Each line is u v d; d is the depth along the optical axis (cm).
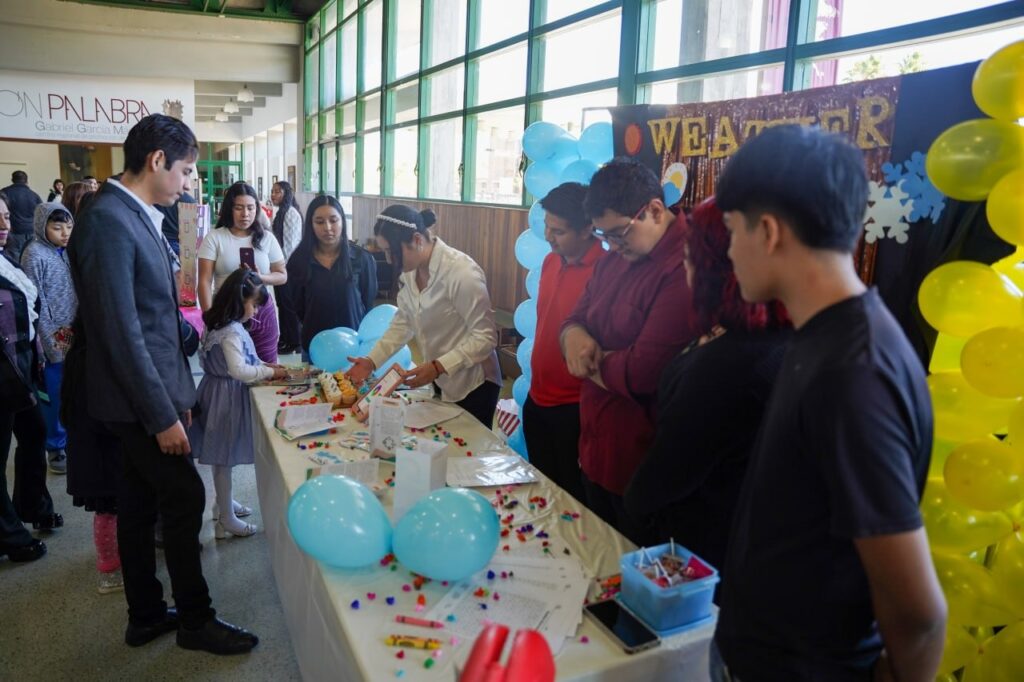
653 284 171
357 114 1123
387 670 118
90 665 215
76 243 182
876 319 82
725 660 100
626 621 130
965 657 156
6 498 272
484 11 704
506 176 667
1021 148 138
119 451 228
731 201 88
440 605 135
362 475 194
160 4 1176
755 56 370
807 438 82
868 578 82
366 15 1080
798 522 87
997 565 153
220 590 257
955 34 273
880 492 76
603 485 189
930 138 168
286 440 223
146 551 218
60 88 1102
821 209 80
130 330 182
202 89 1628
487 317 257
